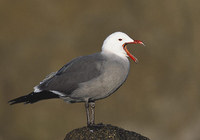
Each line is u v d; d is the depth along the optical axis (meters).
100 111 16.98
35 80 17.25
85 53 18.02
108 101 17.12
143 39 18.55
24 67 17.48
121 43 8.33
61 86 8.10
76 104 16.92
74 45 18.19
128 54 8.38
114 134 7.66
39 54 17.89
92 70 8.00
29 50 17.97
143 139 7.85
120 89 17.42
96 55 8.27
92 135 7.65
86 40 18.31
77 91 8.05
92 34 18.47
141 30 18.88
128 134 7.84
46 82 8.26
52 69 17.55
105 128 7.84
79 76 8.03
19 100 8.20
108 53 8.27
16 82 17.17
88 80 7.98
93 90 8.02
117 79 8.07
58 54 17.91
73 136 7.75
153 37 18.75
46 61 17.72
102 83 7.98
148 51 18.31
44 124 16.59
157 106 17.42
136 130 16.95
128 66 8.29
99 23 18.81
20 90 17.03
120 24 18.78
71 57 17.89
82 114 16.84
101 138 7.61
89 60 8.16
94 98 8.23
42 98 8.38
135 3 19.58
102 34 18.47
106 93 8.15
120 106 17.17
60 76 8.20
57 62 17.72
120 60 8.19
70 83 8.05
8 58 17.70
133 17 19.25
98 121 16.88
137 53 18.12
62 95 8.20
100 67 8.00
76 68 8.13
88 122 8.14
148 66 18.06
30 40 18.44
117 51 8.32
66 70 8.23
